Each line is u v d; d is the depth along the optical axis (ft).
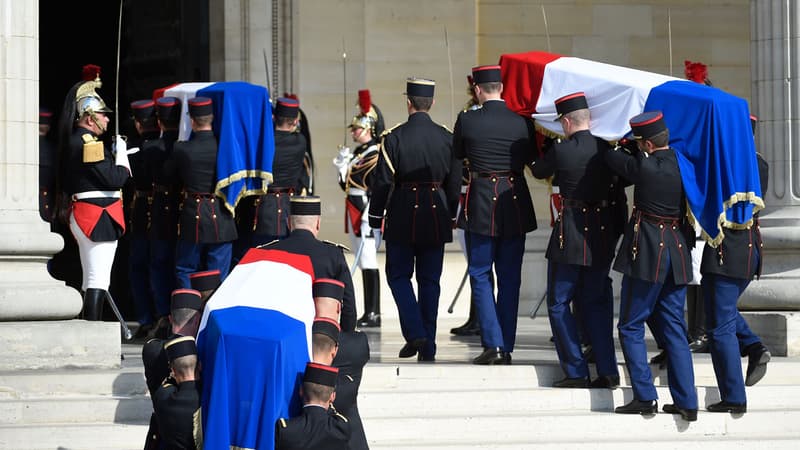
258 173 123.54
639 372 104.27
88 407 99.19
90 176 119.14
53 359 105.09
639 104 107.04
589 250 106.93
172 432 70.44
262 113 123.95
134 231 135.85
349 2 176.55
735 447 102.53
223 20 173.17
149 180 134.62
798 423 106.52
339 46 176.45
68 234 184.24
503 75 115.96
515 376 109.91
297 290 73.92
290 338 70.33
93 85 120.88
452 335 148.77
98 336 106.32
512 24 183.83
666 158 103.19
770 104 129.70
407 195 117.39
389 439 101.55
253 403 68.69
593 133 108.78
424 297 118.73
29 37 109.60
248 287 73.51
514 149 113.19
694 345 126.82
